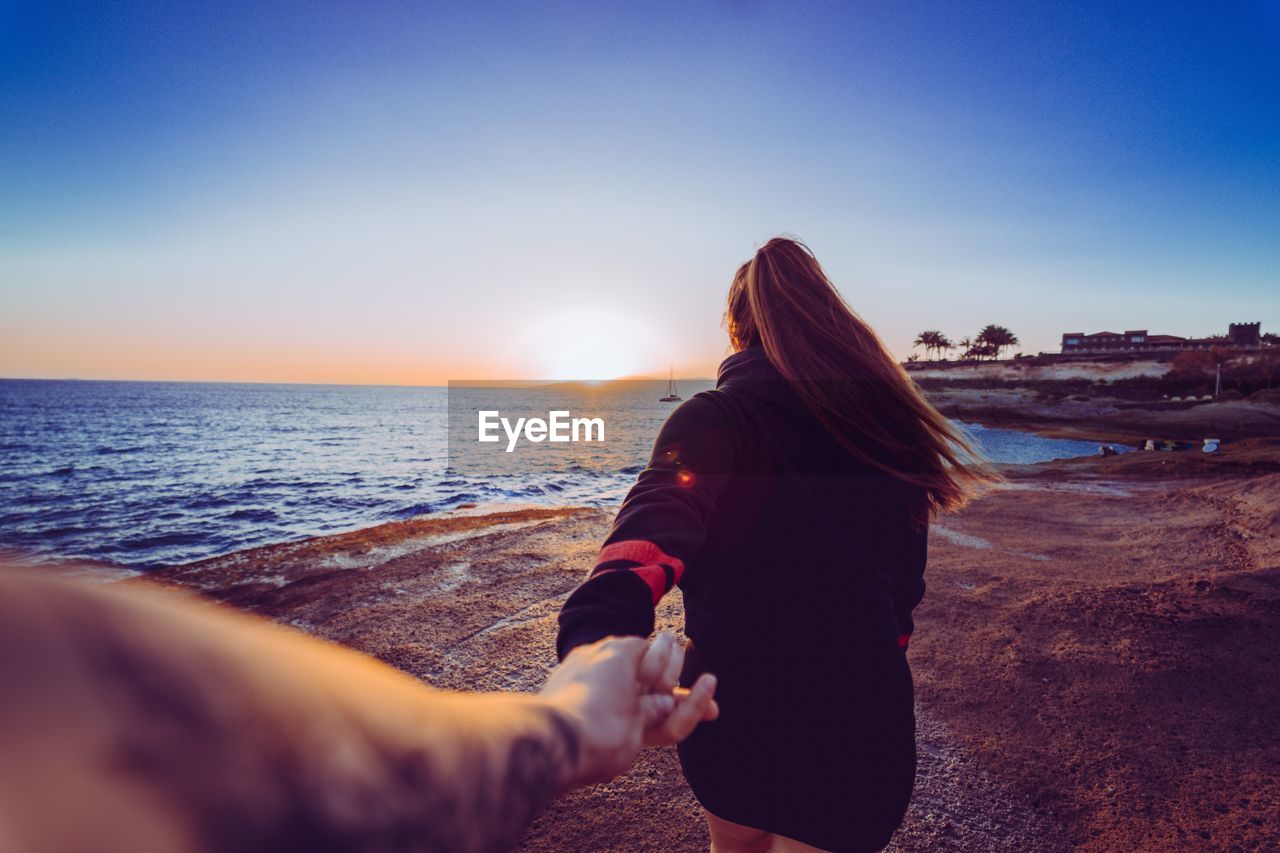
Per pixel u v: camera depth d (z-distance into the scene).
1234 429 45.53
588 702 0.74
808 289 1.53
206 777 0.32
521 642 4.91
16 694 0.27
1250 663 4.22
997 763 3.35
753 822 1.49
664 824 3.01
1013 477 16.52
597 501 20.03
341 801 0.38
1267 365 70.75
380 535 8.78
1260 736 3.50
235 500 22.12
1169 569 6.93
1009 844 2.84
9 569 0.30
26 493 24.31
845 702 1.44
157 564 13.62
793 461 1.42
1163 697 3.88
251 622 0.41
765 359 1.53
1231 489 11.15
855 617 1.44
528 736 0.57
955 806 3.06
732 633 1.45
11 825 0.27
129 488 25.59
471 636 5.06
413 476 28.77
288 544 8.41
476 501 20.59
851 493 1.45
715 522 1.42
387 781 0.41
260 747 0.35
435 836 0.43
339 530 16.83
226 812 0.33
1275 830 2.84
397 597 6.07
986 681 4.14
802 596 1.42
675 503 1.24
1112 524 9.68
